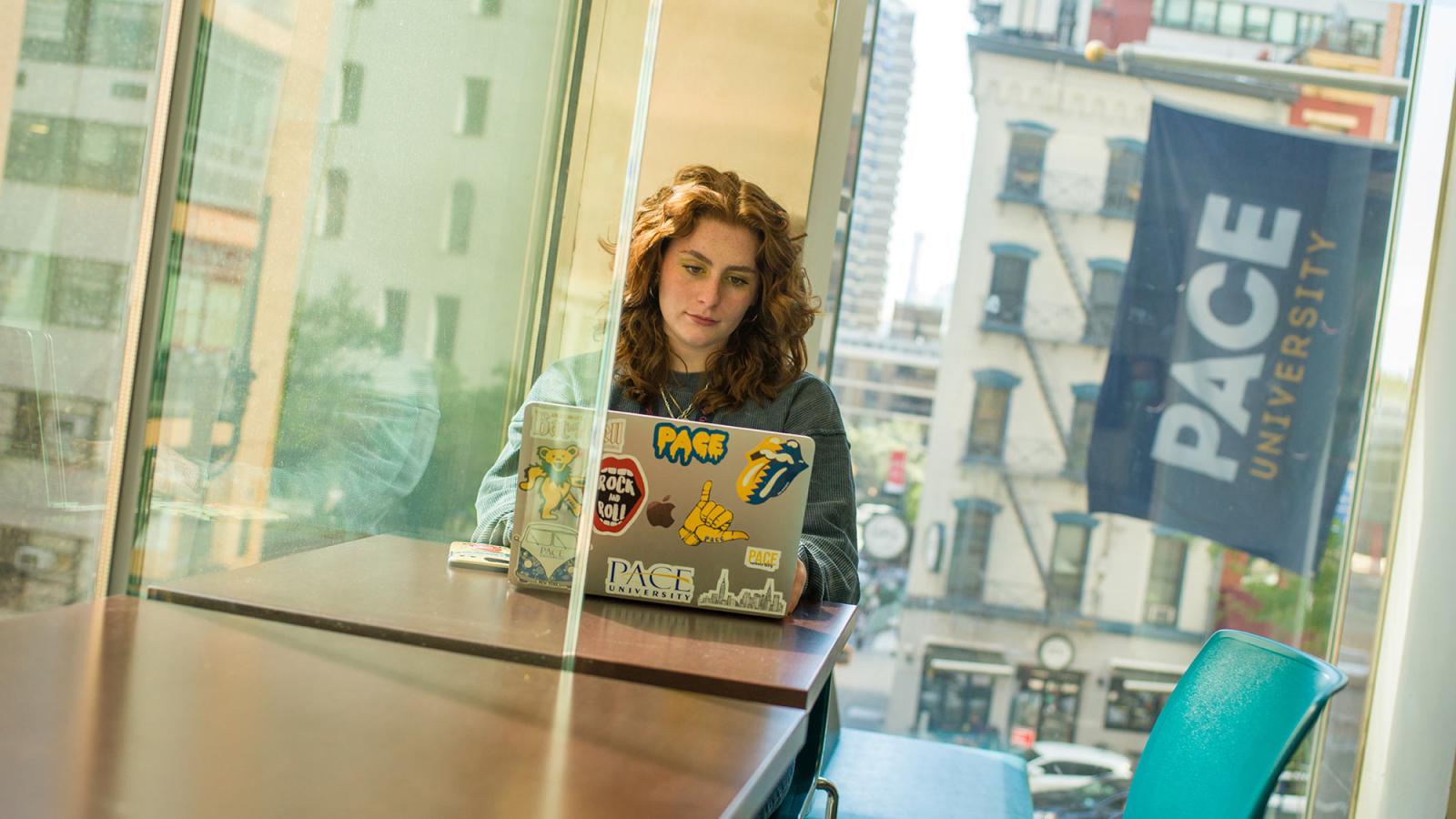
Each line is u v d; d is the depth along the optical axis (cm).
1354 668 292
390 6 141
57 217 164
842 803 231
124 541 161
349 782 78
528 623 124
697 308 186
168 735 83
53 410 165
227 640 110
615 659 115
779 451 149
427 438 145
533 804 77
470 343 142
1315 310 295
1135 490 302
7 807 68
